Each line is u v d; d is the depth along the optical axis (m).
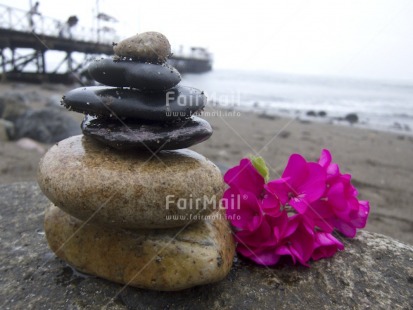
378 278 0.32
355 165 1.42
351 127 2.64
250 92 5.64
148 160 0.29
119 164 0.28
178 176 0.27
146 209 0.27
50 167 0.28
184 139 0.28
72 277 0.32
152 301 0.29
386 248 0.37
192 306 0.29
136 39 0.28
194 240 0.29
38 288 0.31
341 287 0.31
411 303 0.30
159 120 0.28
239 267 0.34
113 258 0.30
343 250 0.36
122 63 0.27
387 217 0.89
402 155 1.66
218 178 0.30
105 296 0.30
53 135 1.38
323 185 0.32
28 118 1.42
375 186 1.15
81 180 0.27
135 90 0.28
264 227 0.32
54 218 0.33
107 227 0.31
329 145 1.77
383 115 3.90
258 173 0.34
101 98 0.27
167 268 0.28
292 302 0.29
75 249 0.31
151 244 0.29
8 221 0.43
